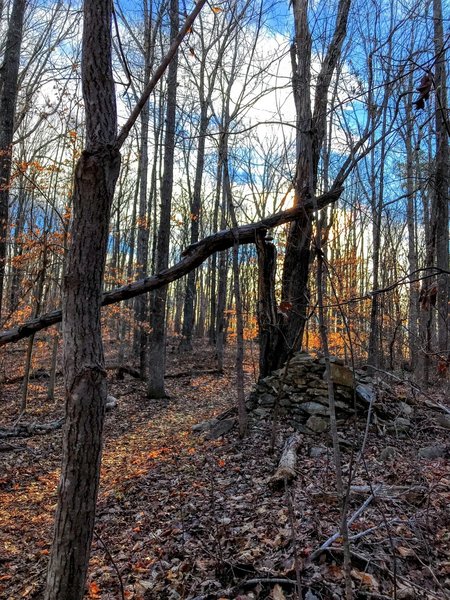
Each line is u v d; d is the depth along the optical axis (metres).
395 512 3.83
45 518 5.45
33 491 6.38
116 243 16.06
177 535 4.17
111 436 8.85
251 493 4.75
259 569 3.30
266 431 6.48
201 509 4.61
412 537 3.44
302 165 5.41
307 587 2.99
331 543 3.39
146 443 7.93
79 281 1.89
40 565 4.27
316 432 6.24
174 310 35.97
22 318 11.01
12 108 8.70
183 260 4.30
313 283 7.57
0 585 4.02
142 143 15.08
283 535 3.67
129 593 3.45
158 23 4.66
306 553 3.36
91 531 1.92
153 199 20.31
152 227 18.89
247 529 3.96
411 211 11.45
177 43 1.89
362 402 6.43
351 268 11.92
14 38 8.63
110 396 11.88
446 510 3.83
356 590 2.87
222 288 16.56
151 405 11.37
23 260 9.73
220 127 5.83
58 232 9.25
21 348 17.92
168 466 6.12
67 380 1.90
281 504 4.30
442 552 3.27
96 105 1.86
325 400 6.63
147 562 3.83
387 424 6.03
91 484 1.90
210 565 3.55
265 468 5.39
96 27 1.83
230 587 3.22
